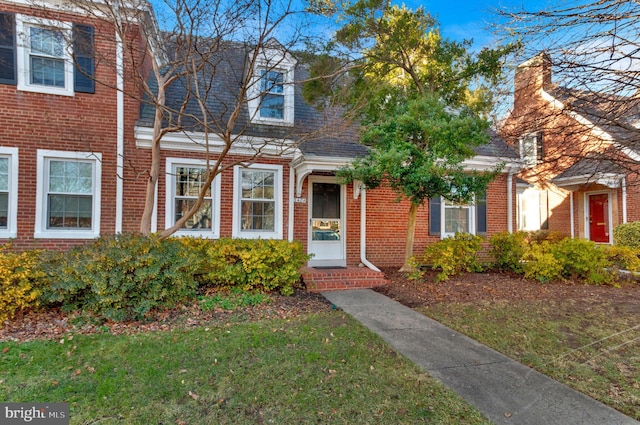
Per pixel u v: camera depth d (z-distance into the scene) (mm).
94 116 7438
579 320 5449
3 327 4703
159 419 2789
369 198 9727
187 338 4461
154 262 5449
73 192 7363
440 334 4891
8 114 6910
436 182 7184
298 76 9492
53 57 7148
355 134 8742
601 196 13219
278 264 6930
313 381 3443
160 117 6426
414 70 8766
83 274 5074
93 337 4422
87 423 2713
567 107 3951
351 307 6156
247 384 3352
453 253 8367
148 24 6496
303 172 8352
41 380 3330
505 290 7301
